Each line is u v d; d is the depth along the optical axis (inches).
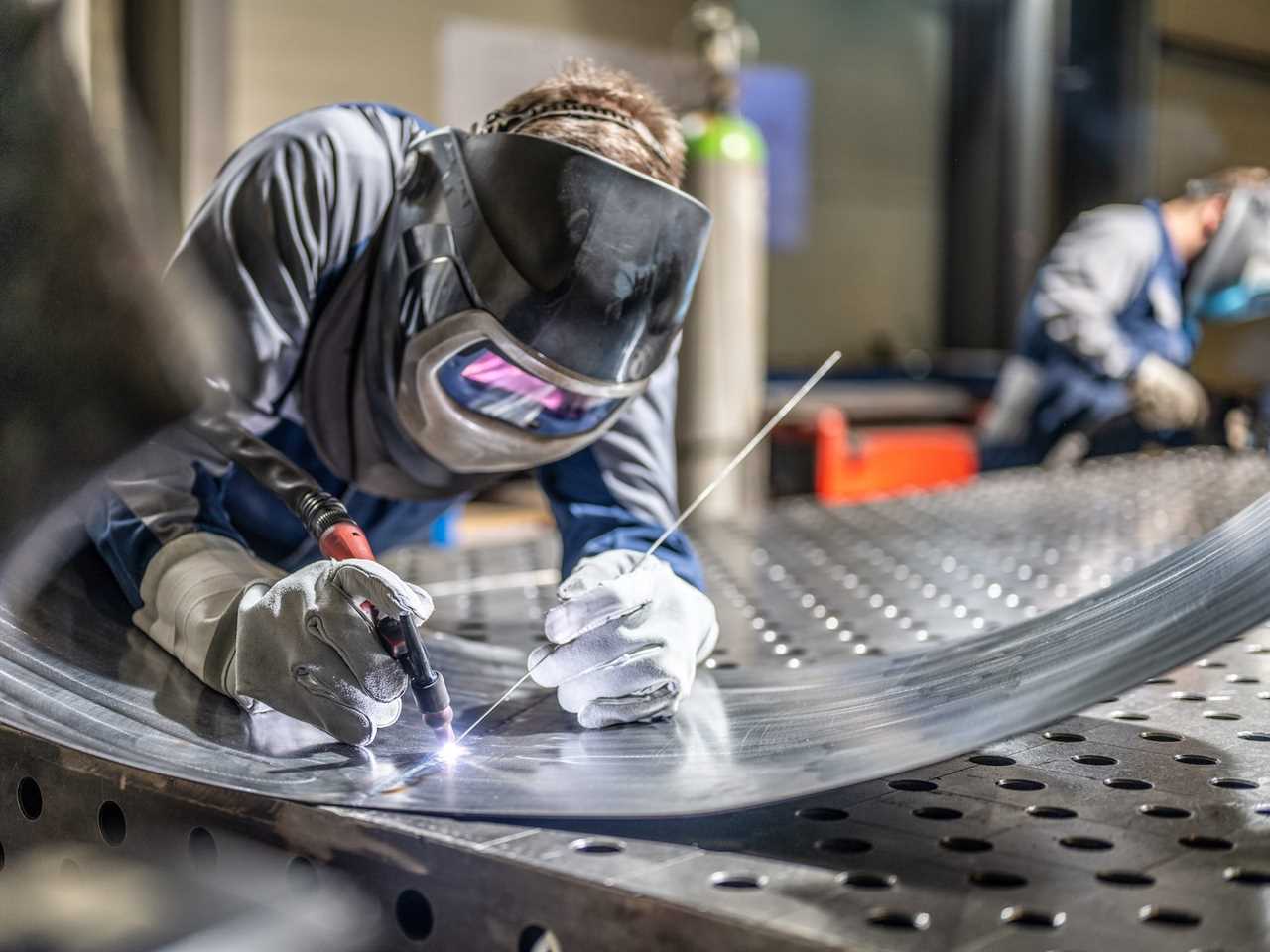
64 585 45.9
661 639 41.1
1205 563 36.7
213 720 37.5
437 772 33.8
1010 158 219.0
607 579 45.6
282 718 38.7
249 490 52.8
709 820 30.3
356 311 48.4
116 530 45.3
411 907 28.5
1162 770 36.3
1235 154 226.4
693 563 51.7
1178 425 154.8
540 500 148.8
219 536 45.4
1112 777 35.3
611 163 40.6
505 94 174.6
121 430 31.3
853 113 219.9
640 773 33.6
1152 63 205.6
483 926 26.9
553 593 71.0
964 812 31.7
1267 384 175.3
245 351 45.7
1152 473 130.1
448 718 36.7
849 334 224.4
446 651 51.1
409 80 163.9
